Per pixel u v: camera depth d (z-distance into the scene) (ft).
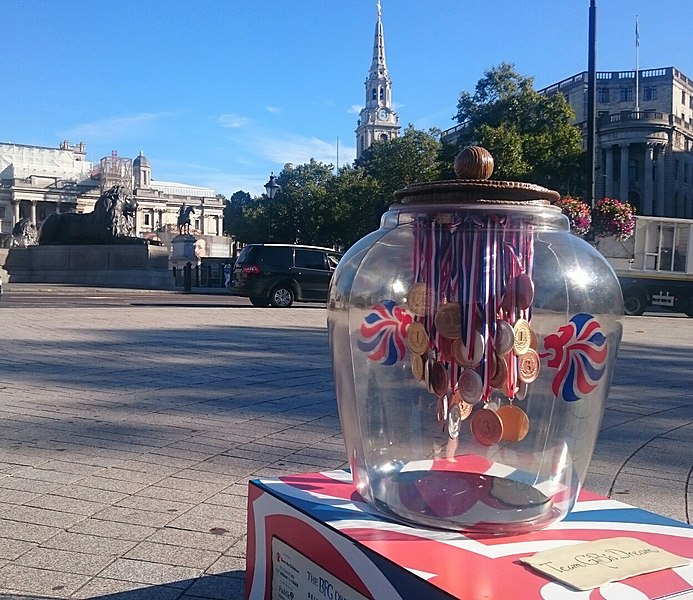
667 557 6.46
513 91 152.66
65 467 14.69
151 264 113.60
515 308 7.16
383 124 486.38
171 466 14.90
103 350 32.76
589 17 64.44
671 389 26.32
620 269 79.25
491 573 6.09
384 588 6.36
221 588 9.55
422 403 7.76
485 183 7.23
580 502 8.17
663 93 252.01
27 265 115.55
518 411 7.34
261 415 19.79
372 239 8.20
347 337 8.09
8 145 367.45
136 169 394.93
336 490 8.32
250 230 271.49
